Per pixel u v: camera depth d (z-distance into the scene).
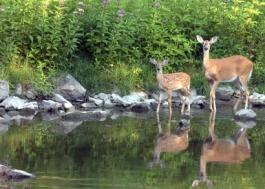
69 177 15.29
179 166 16.73
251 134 21.38
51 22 26.78
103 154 17.86
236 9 29.67
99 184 14.74
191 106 27.33
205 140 20.22
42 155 17.50
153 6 29.17
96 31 27.20
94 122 22.97
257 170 16.45
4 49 26.06
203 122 23.50
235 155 18.19
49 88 25.94
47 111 24.88
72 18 27.36
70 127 21.83
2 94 24.80
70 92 26.27
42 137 19.94
